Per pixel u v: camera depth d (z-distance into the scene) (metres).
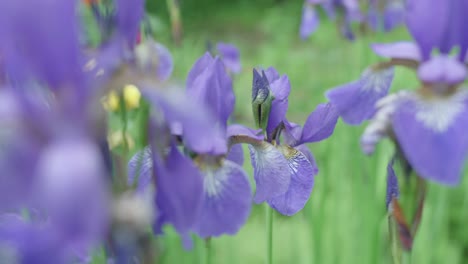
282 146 0.75
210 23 3.77
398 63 0.72
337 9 1.32
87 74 0.57
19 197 0.56
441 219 1.12
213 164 0.68
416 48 0.72
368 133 0.68
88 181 0.54
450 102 0.68
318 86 1.93
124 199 0.57
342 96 0.72
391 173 0.69
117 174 0.58
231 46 1.02
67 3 0.57
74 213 0.53
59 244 0.54
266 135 0.75
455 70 0.68
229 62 1.01
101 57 0.58
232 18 3.79
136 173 0.61
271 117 0.74
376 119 0.68
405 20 0.71
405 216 0.68
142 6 0.59
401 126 0.67
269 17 3.14
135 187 0.59
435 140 0.66
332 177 1.20
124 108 0.65
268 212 0.78
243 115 1.88
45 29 0.56
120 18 0.59
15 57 0.57
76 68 0.57
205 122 0.57
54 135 0.56
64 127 0.57
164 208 0.61
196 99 0.69
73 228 0.53
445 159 0.66
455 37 0.69
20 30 0.56
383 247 1.24
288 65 2.25
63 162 0.54
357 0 1.24
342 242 1.14
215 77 0.69
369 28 1.22
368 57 1.22
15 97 0.56
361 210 1.08
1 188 0.56
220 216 0.68
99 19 0.63
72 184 0.54
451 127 0.67
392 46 0.72
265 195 0.72
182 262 0.95
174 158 0.61
